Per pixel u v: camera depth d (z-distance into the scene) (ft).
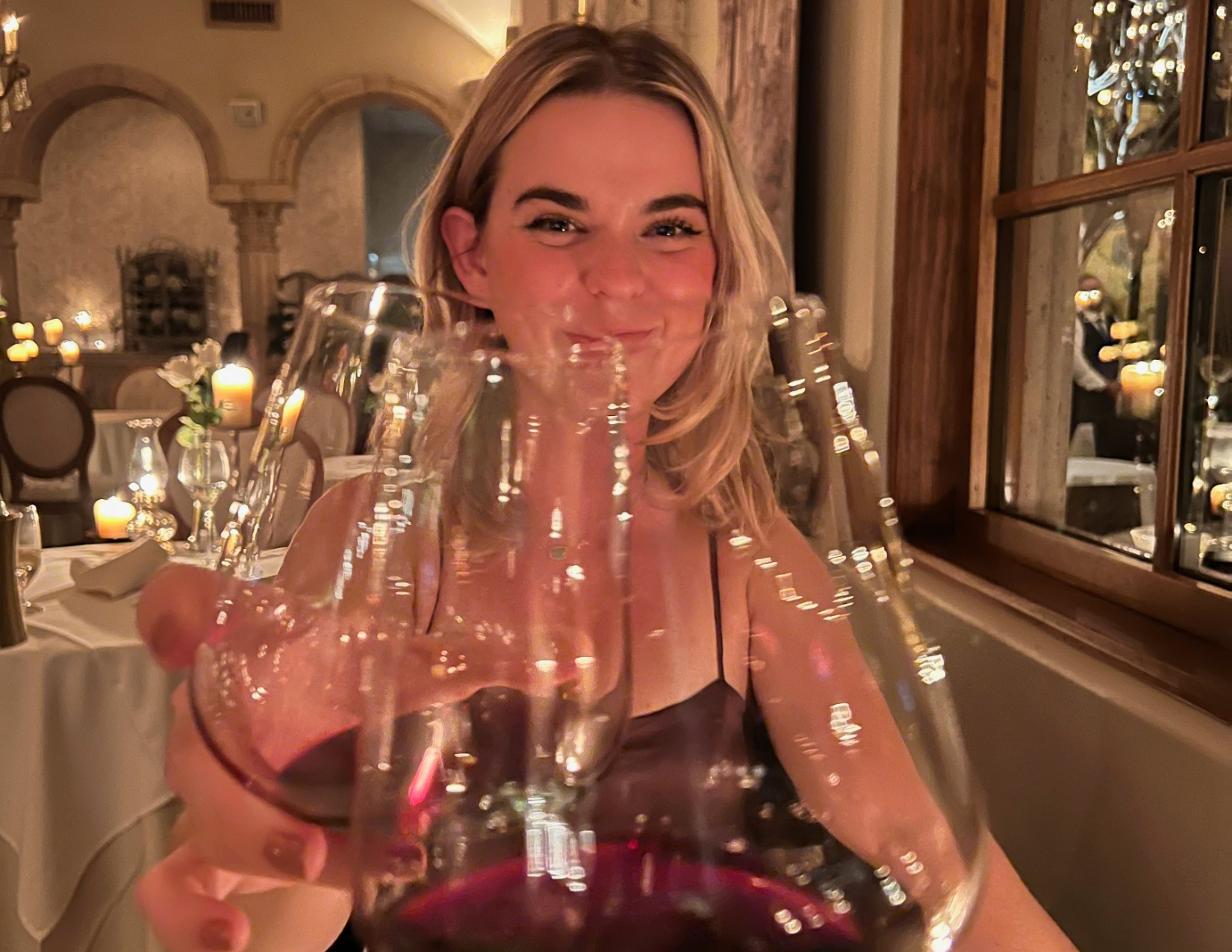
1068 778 2.81
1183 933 2.30
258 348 19.58
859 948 0.87
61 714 4.64
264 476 1.05
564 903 0.86
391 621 0.97
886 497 1.28
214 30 19.81
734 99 5.95
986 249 4.41
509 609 0.98
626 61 2.25
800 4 5.99
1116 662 2.83
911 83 4.40
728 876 0.91
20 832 4.60
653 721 1.01
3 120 8.34
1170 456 3.18
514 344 1.08
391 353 1.05
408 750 0.93
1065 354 3.98
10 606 4.67
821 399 1.27
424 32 20.03
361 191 23.61
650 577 1.08
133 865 4.66
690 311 1.45
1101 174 3.58
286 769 0.90
